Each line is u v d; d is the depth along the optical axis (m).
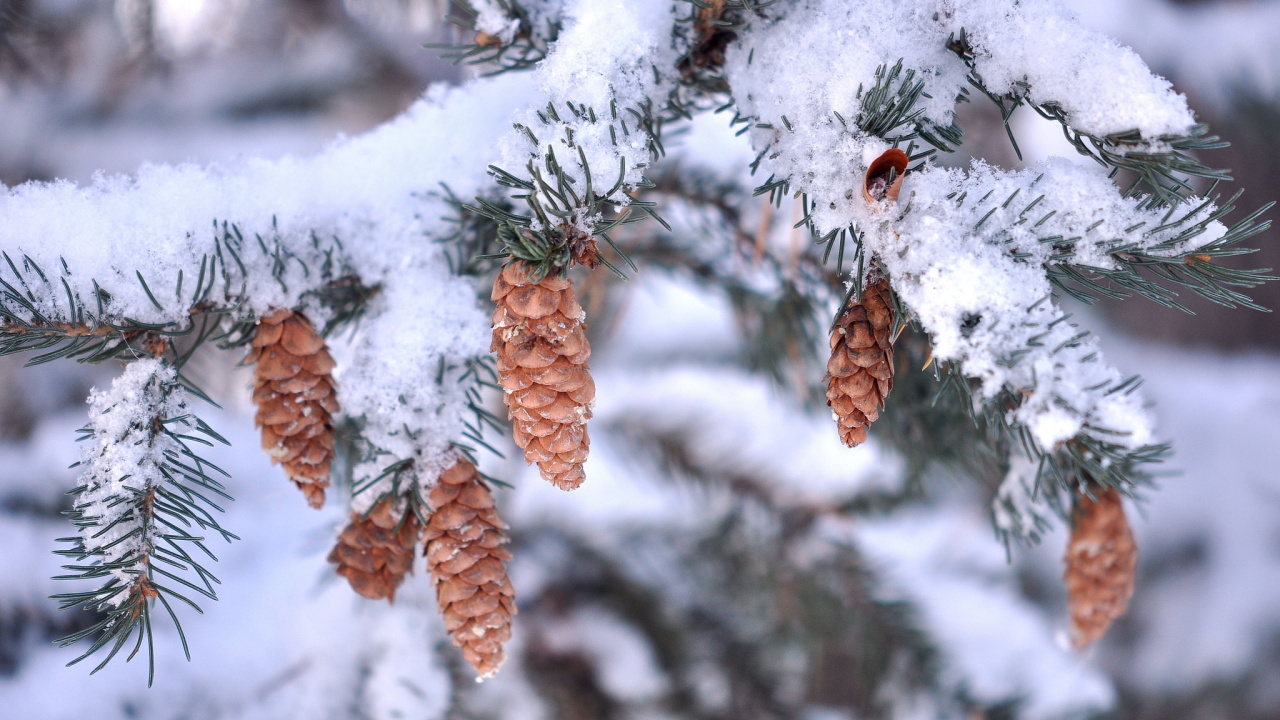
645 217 0.59
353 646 0.75
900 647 0.81
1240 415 1.50
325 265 0.62
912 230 0.59
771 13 0.61
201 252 0.61
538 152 0.58
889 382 0.59
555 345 0.58
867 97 0.59
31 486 0.85
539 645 0.82
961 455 0.70
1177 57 1.15
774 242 0.70
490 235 0.65
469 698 0.74
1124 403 0.59
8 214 0.60
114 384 0.60
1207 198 0.58
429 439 0.61
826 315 0.70
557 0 0.62
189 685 0.75
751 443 0.88
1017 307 0.59
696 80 0.62
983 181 0.60
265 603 0.80
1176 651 1.34
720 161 0.70
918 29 0.60
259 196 0.62
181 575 0.82
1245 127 1.14
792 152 0.60
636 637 0.84
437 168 0.64
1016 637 0.83
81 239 0.60
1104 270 0.59
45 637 0.77
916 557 0.90
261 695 0.75
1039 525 0.66
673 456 0.87
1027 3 0.59
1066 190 0.59
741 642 0.86
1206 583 1.39
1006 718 0.77
